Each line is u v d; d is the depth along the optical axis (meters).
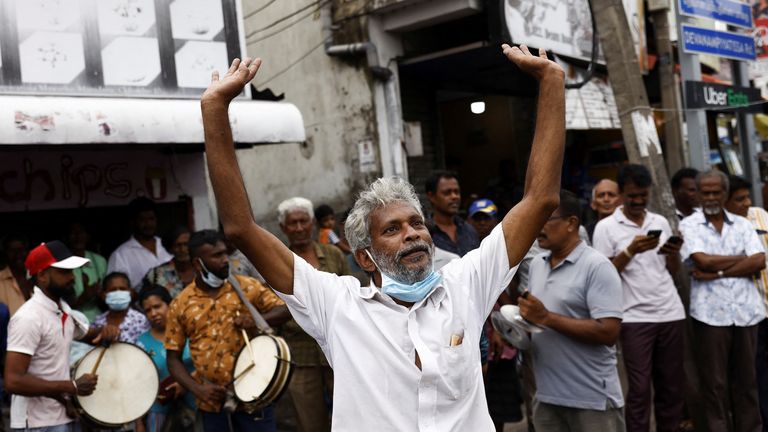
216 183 2.28
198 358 4.46
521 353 4.96
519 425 6.54
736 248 5.46
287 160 10.77
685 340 5.65
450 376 2.21
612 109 10.33
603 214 6.16
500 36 8.16
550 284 4.16
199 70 6.79
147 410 4.75
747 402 5.51
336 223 10.12
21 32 5.82
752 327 5.47
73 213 7.00
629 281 5.32
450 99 12.65
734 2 8.09
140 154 7.35
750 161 10.18
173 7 6.64
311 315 2.36
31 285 6.20
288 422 6.69
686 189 6.74
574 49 9.45
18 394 4.25
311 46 10.15
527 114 12.34
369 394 2.21
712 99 7.78
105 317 5.49
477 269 2.40
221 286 4.56
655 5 10.62
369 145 9.68
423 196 9.97
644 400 5.23
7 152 6.63
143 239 6.65
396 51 9.59
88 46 6.15
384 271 2.32
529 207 2.40
